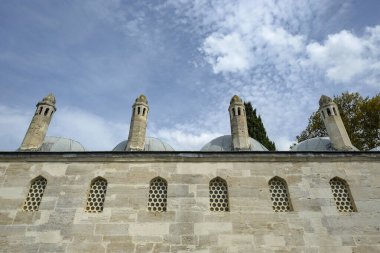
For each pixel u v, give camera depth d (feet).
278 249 38.96
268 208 42.22
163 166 46.16
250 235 39.96
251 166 46.14
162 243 39.32
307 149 59.36
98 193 44.39
